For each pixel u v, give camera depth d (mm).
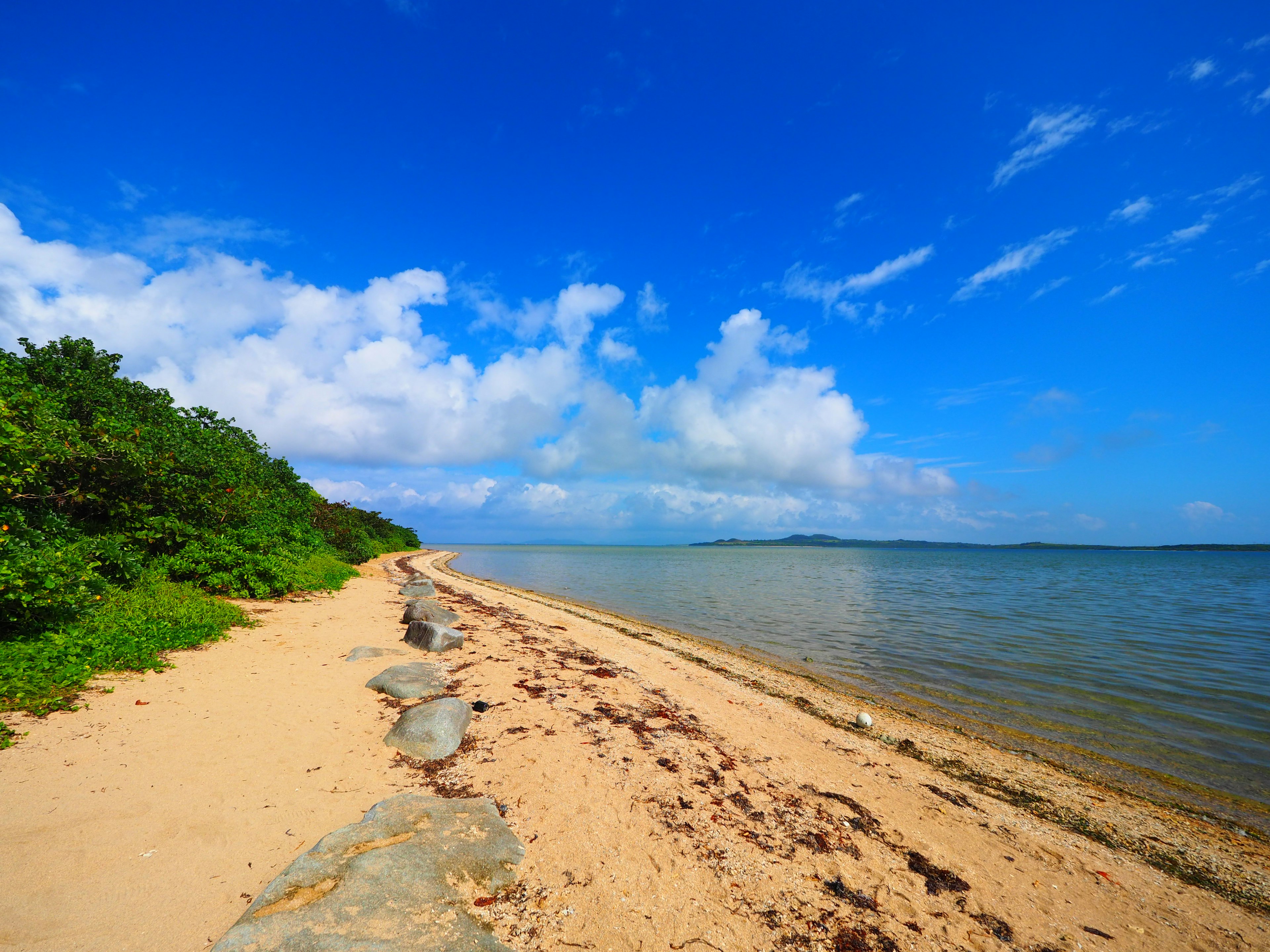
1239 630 21312
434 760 6113
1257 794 8211
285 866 4027
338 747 6156
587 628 17875
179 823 4352
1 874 3510
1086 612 26312
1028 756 9289
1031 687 13391
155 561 12539
